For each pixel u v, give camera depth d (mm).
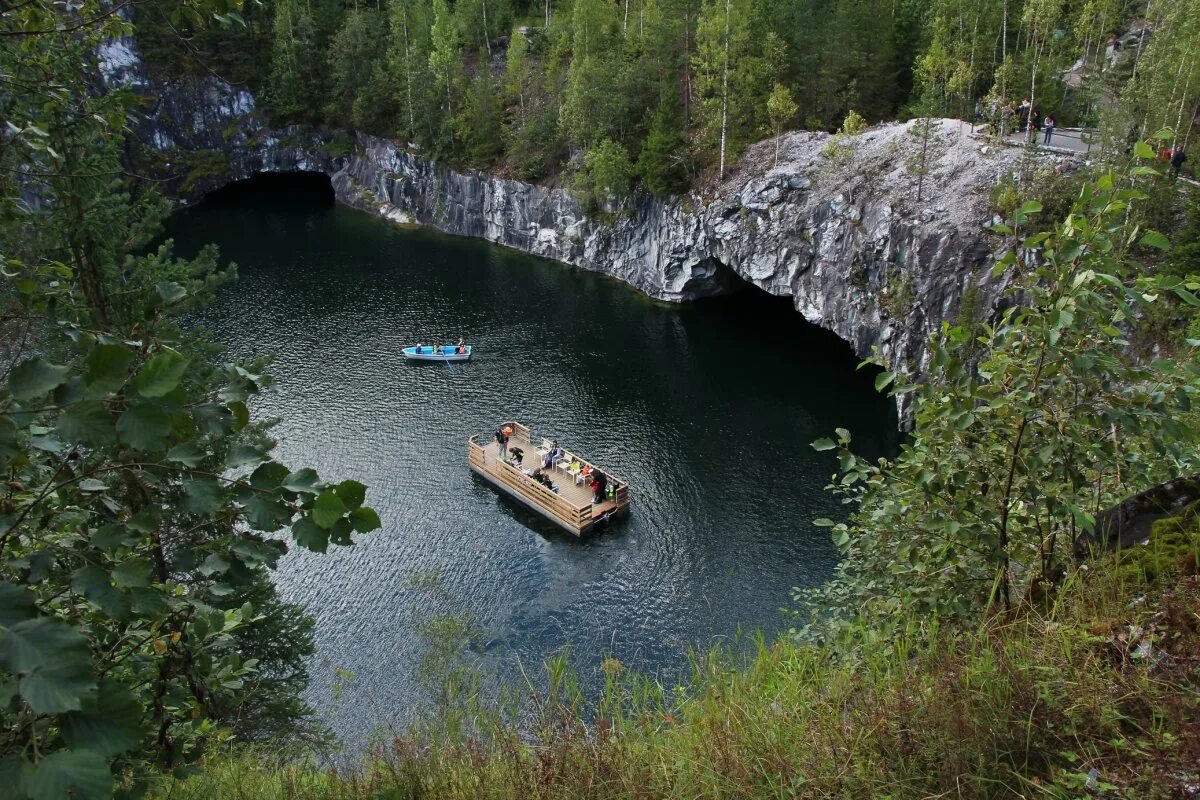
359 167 86500
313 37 86312
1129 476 7660
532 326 57594
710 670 7898
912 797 4992
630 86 64438
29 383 3150
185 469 3840
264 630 19547
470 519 36375
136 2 6250
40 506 4461
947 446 7617
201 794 7516
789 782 5422
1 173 6934
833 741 5527
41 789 2557
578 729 6777
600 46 70625
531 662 27219
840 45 56375
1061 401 7004
